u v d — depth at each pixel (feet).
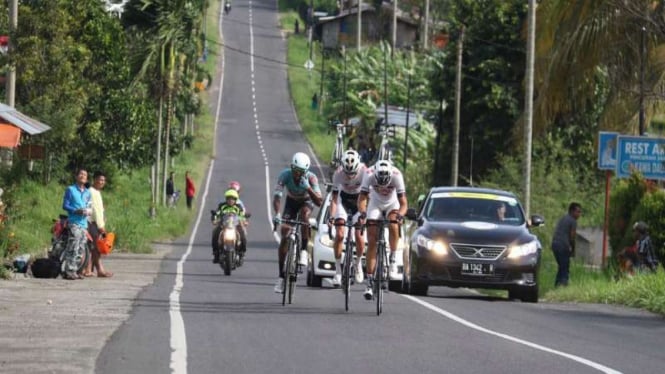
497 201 167.12
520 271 155.02
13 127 211.82
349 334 98.32
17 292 136.36
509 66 398.01
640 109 233.14
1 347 86.17
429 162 428.56
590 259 260.83
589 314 132.26
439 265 154.61
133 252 261.24
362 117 568.82
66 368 76.13
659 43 239.91
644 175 193.88
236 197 203.62
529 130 252.21
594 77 258.37
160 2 371.35
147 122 357.82
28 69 266.36
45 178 314.76
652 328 117.91
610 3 238.48
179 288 151.43
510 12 399.03
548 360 84.17
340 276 123.54
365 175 119.96
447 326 107.86
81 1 316.40
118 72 344.08
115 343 88.48
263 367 77.92
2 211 185.98
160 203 417.49
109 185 388.16
